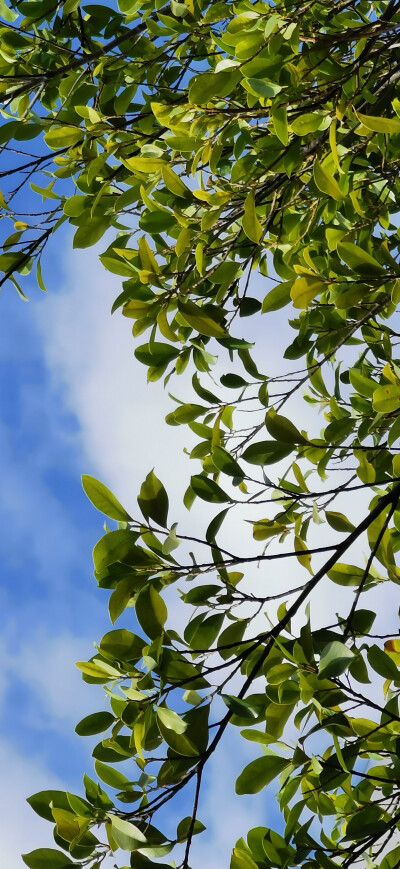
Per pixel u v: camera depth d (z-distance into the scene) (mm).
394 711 1820
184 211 2176
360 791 1923
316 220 2355
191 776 1508
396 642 1873
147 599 1597
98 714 1700
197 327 1932
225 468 1894
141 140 2389
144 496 1664
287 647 1738
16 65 2627
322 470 2158
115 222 2658
